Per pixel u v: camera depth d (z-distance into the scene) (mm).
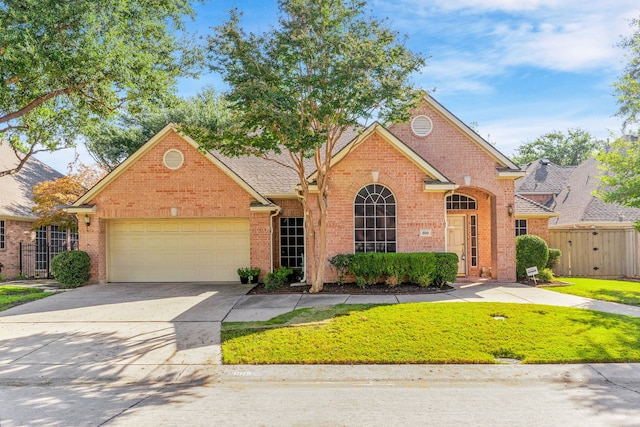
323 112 10961
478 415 4973
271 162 18062
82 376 6645
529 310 9852
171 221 15859
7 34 10094
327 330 8469
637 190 13352
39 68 11977
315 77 10664
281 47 10617
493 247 15523
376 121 13875
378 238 14039
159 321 9797
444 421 4789
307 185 13102
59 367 7008
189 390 6059
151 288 14328
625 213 18969
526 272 15141
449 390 5957
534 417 4898
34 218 20234
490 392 5855
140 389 6121
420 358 7152
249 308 10852
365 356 7250
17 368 6980
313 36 10828
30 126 15945
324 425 4691
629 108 13922
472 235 16484
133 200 15406
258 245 15148
